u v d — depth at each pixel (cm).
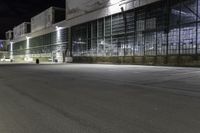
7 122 510
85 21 4666
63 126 477
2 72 2122
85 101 730
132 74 1720
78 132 438
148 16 3266
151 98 770
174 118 527
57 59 5869
